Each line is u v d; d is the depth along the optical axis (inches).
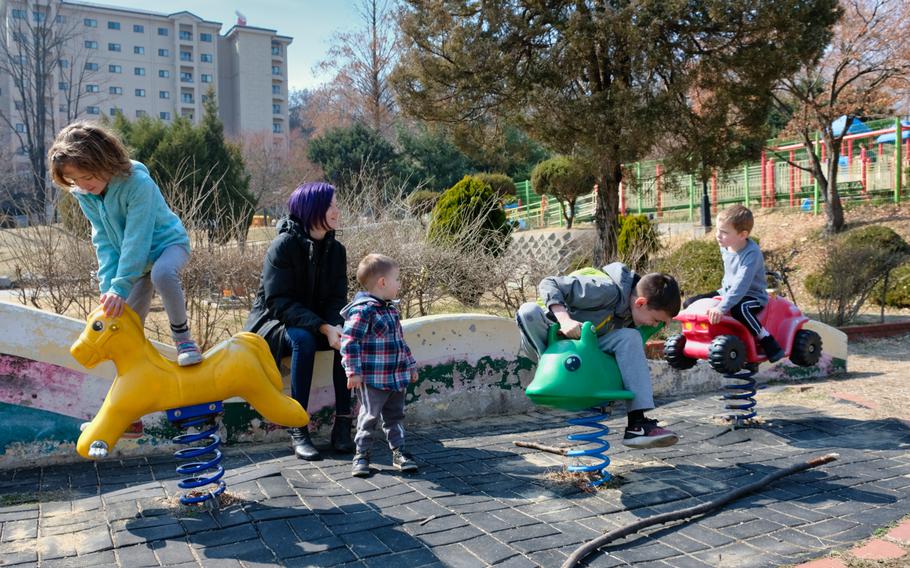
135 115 3444.9
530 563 113.3
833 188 658.8
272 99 3764.8
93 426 124.9
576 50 437.1
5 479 157.3
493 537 123.3
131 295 142.9
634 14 410.3
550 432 206.8
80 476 159.9
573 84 463.8
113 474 161.6
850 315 434.0
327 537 121.0
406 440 196.9
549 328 149.0
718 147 444.5
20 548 115.8
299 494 142.6
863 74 655.8
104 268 137.6
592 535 125.4
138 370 126.3
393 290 165.2
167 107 3538.4
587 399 139.6
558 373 139.9
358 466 158.9
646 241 464.8
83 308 257.4
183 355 129.4
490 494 146.8
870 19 623.2
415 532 124.6
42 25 2023.9
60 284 252.5
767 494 148.8
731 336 194.9
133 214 128.3
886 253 434.3
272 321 184.2
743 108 449.7
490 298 354.0
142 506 135.0
